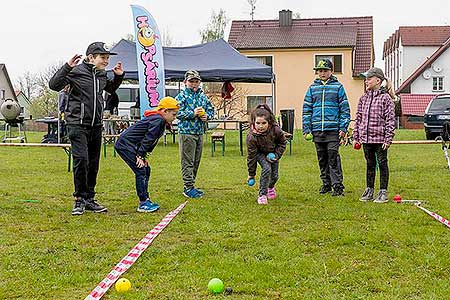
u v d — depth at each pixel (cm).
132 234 561
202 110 762
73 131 647
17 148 1611
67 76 640
